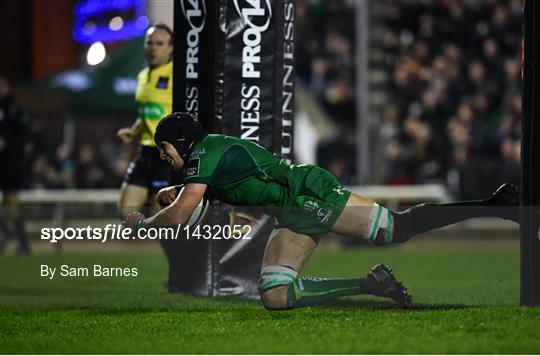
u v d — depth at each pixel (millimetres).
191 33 27938
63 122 70500
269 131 27969
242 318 24578
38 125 59844
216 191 24125
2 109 45062
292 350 20250
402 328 22625
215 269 28438
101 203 51969
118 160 64250
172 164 24438
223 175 23750
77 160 66375
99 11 77438
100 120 71000
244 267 28484
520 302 25891
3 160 44625
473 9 71875
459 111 64625
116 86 59062
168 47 32969
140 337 22109
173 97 28297
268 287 24453
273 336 21891
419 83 68312
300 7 73062
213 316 25000
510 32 71312
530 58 24891
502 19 71438
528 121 24969
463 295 28875
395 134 62562
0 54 77250
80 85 59219
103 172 61062
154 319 24719
